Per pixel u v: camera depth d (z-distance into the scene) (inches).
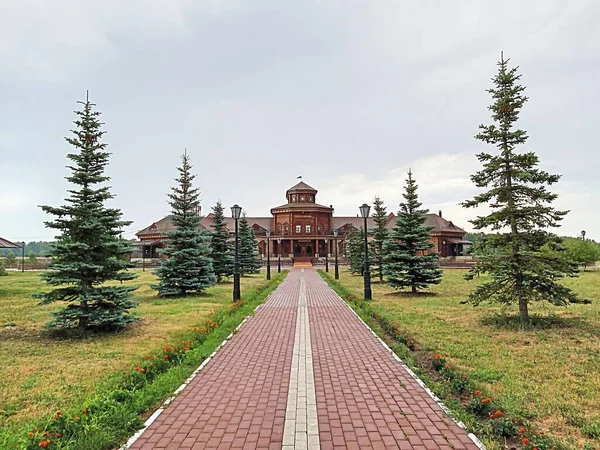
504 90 421.4
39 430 175.2
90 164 412.8
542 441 162.1
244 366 284.5
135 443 171.2
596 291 744.3
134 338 387.2
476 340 361.1
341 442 170.4
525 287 408.5
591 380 251.3
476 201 430.6
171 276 750.5
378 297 705.6
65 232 408.2
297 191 2824.8
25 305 624.1
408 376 260.1
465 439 173.2
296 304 630.5
